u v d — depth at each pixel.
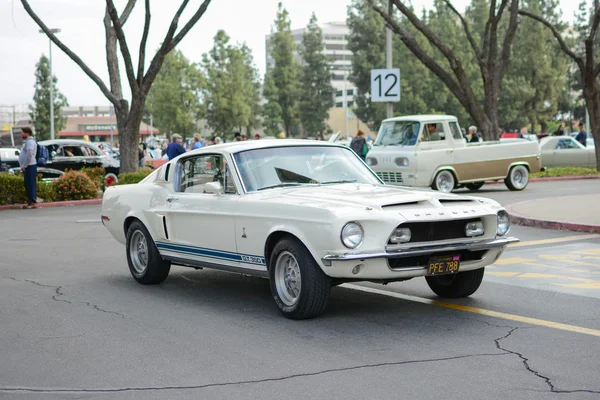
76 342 6.11
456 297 7.56
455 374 4.98
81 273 9.72
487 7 74.12
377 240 6.19
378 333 6.15
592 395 4.51
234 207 7.20
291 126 86.31
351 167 7.86
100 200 21.64
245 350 5.73
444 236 6.50
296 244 6.51
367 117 79.06
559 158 27.89
